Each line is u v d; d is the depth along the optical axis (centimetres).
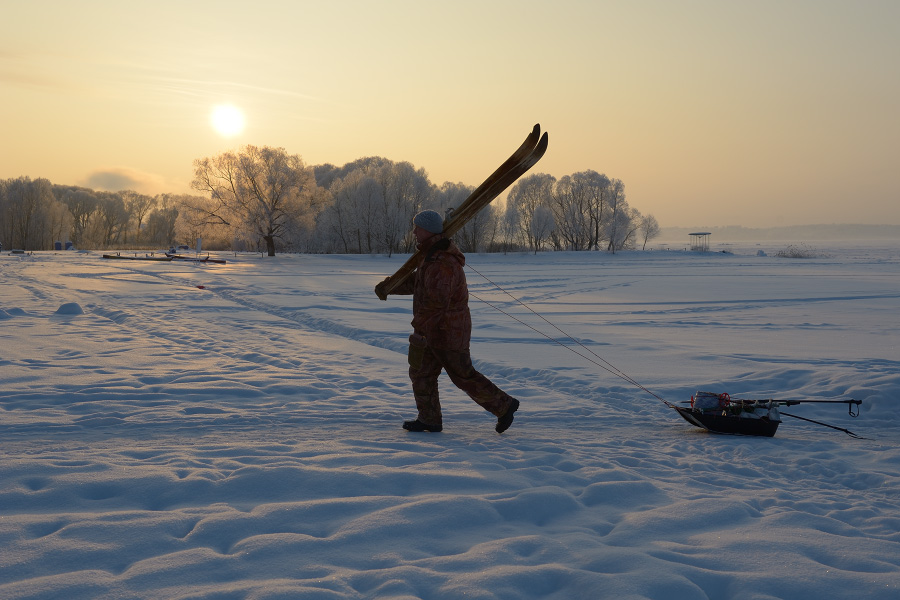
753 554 290
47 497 336
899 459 527
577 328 1556
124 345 1093
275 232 7106
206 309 1764
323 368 933
